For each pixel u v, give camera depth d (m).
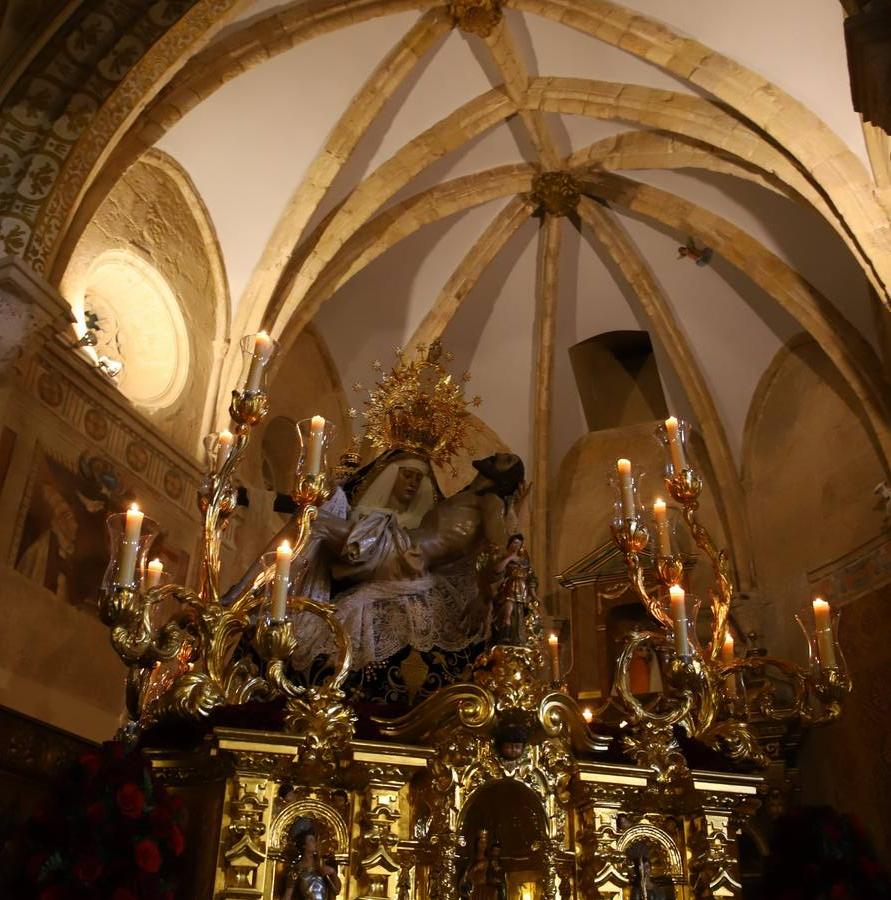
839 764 11.64
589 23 11.57
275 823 5.37
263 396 6.12
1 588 8.27
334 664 6.42
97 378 9.71
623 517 6.89
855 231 10.19
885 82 4.35
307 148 11.95
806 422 13.88
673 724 6.23
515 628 6.18
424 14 11.59
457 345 15.63
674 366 14.99
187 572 10.66
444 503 7.39
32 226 8.87
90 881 4.93
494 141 13.49
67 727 8.80
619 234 14.52
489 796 6.08
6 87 9.13
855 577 12.34
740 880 6.82
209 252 11.94
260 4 10.52
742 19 10.74
